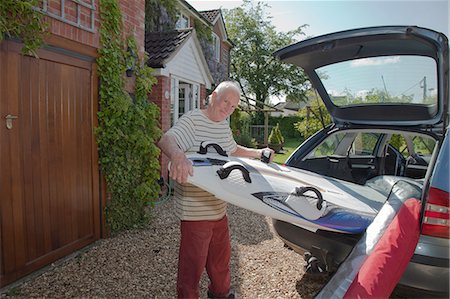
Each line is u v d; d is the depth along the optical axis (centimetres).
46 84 302
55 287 273
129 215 422
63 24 312
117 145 393
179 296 209
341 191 254
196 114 229
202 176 191
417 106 272
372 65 281
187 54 761
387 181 286
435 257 180
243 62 2681
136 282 285
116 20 382
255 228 447
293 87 2727
